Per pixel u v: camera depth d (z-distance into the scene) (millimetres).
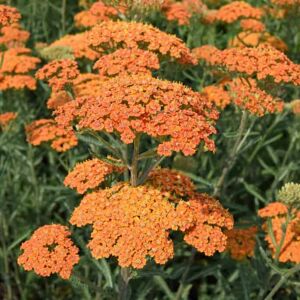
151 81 472
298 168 676
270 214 563
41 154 694
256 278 583
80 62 737
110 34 593
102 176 507
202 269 639
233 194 688
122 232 465
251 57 586
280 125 749
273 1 749
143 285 622
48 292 677
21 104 712
